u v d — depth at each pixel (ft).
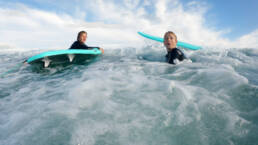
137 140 3.73
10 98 6.33
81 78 8.17
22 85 7.75
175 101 5.28
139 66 9.99
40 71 10.16
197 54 13.57
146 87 6.48
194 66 9.47
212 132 3.86
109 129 4.12
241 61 11.28
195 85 6.45
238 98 5.28
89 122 4.42
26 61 11.92
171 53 10.74
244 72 8.85
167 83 6.67
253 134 3.71
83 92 6.31
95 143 3.67
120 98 5.70
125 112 4.85
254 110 4.60
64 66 11.09
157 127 4.15
